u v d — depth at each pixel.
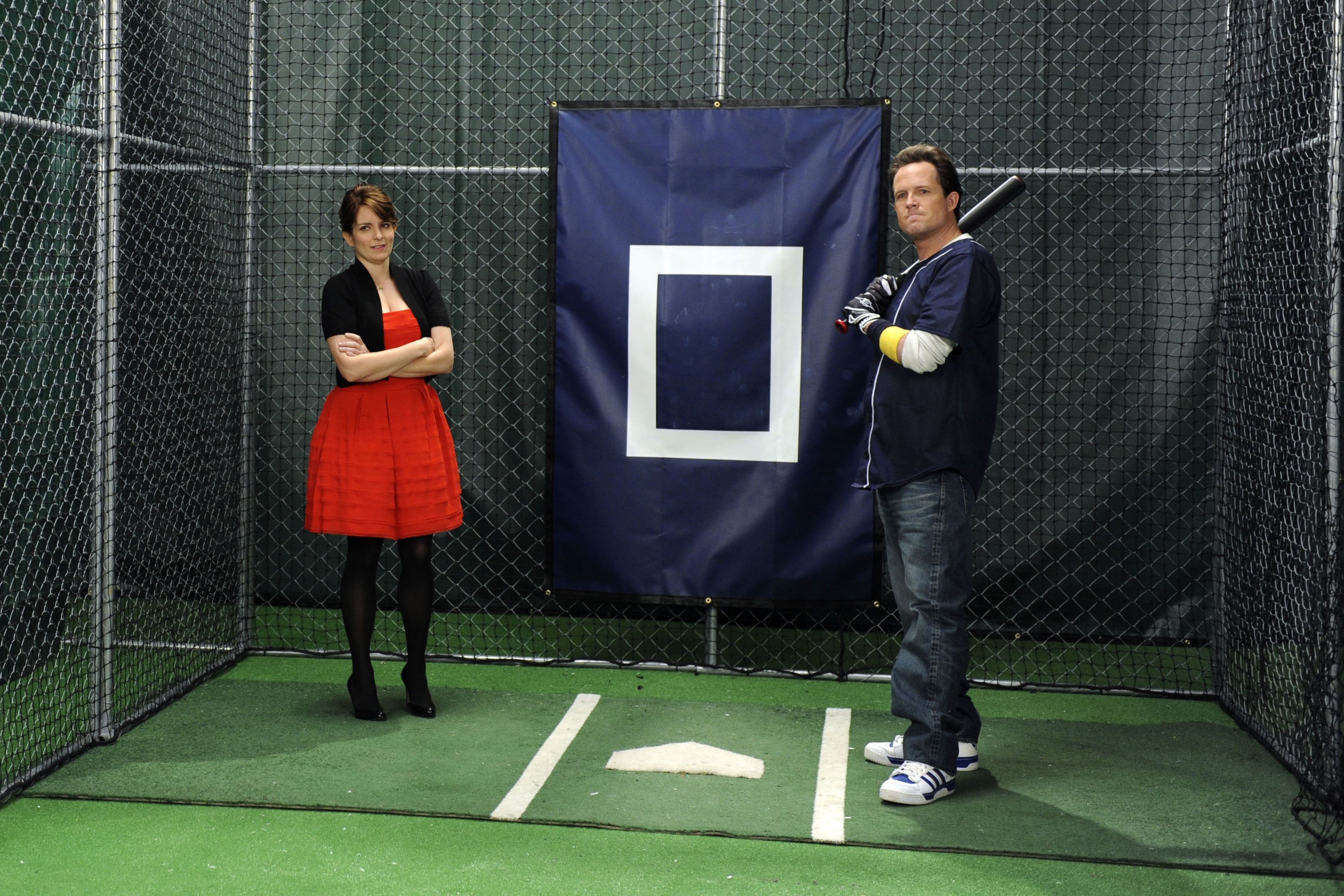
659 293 3.99
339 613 4.81
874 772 3.18
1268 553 3.44
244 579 4.26
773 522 3.98
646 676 4.07
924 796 2.93
